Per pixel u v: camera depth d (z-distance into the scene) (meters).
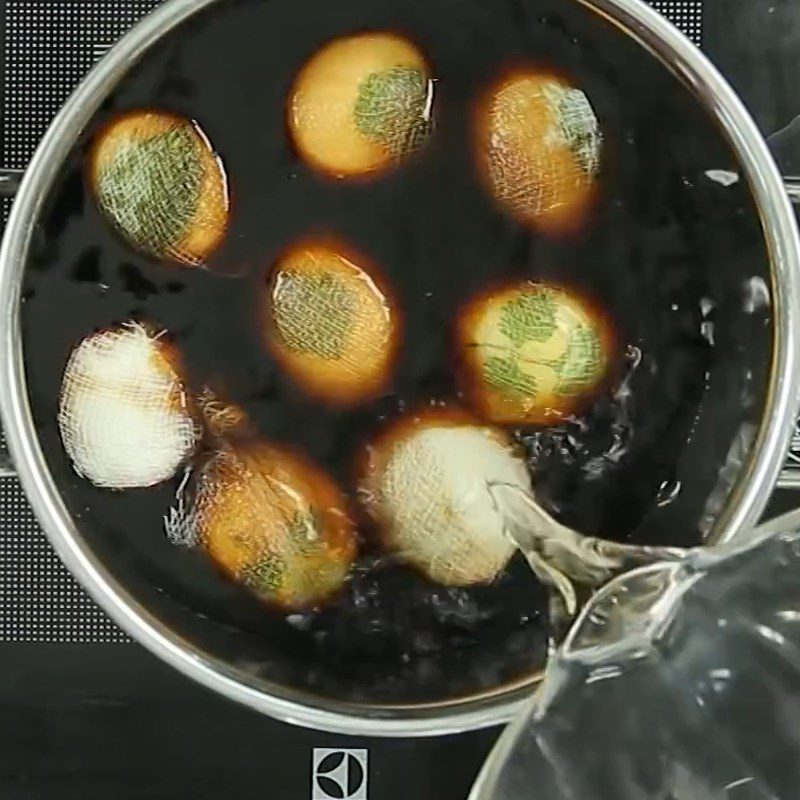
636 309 0.89
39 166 0.85
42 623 0.94
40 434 0.88
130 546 0.89
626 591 0.82
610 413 0.89
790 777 0.83
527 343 0.88
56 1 0.93
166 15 0.85
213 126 0.88
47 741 0.95
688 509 0.89
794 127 0.94
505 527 0.86
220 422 0.88
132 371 0.88
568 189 0.88
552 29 0.88
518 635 0.89
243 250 0.88
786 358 0.86
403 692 0.89
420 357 0.88
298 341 0.88
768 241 0.86
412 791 0.95
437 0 0.88
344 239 0.88
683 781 0.83
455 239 0.88
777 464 0.87
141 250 0.88
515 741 0.82
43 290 0.88
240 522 0.88
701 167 0.88
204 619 0.89
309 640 0.89
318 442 0.88
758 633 0.83
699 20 0.94
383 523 0.88
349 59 0.87
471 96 0.88
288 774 0.95
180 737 0.95
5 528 0.94
